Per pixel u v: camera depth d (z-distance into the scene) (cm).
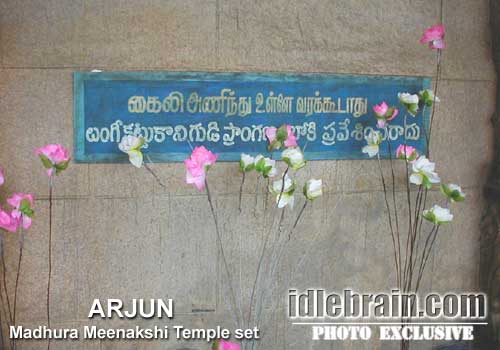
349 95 336
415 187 353
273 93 324
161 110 311
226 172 322
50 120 300
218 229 324
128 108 307
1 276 301
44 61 297
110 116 305
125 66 306
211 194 321
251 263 331
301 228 336
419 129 350
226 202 324
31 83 297
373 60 339
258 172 312
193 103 314
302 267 338
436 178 312
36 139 299
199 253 323
